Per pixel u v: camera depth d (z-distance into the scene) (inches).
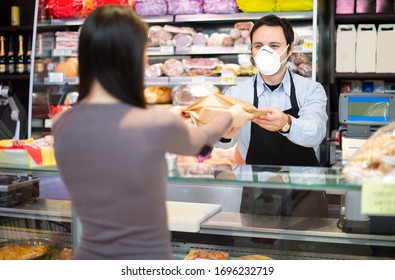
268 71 93.0
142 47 44.3
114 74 43.6
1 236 76.3
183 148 45.9
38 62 149.6
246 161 100.8
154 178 43.4
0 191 75.7
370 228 60.9
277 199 61.3
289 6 132.3
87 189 44.9
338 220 61.9
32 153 62.8
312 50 130.6
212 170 62.3
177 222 66.2
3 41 186.4
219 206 67.9
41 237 74.4
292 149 97.6
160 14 145.8
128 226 44.4
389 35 154.9
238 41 141.6
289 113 99.4
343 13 160.4
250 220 64.5
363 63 157.2
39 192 74.2
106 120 43.8
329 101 163.2
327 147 146.9
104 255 45.3
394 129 54.9
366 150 54.4
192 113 68.9
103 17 43.2
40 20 149.8
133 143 42.7
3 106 170.1
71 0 150.1
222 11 139.6
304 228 62.2
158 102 148.9
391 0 157.2
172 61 147.9
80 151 44.3
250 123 98.7
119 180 43.2
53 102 155.3
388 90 164.6
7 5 197.0
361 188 51.6
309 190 58.3
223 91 149.1
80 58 44.5
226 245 66.6
